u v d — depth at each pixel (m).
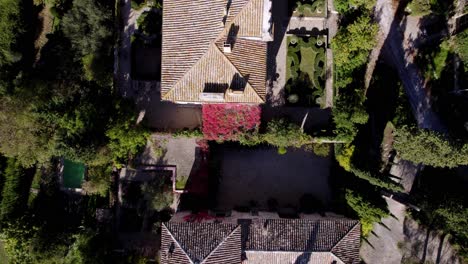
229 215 45.41
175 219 43.50
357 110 43.00
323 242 42.19
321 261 42.41
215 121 44.00
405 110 46.19
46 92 43.62
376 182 42.12
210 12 38.19
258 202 48.12
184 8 39.47
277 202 47.88
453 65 46.69
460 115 46.31
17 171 46.62
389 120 47.06
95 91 44.72
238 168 48.16
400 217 48.19
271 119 47.12
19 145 41.38
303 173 48.16
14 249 44.03
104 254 44.81
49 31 47.78
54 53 46.41
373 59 47.47
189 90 40.12
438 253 48.00
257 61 40.19
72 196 48.47
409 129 41.69
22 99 41.62
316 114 47.44
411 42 47.38
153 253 47.28
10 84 43.28
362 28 41.72
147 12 46.59
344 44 42.41
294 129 43.72
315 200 47.38
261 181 48.16
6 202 46.03
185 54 39.28
